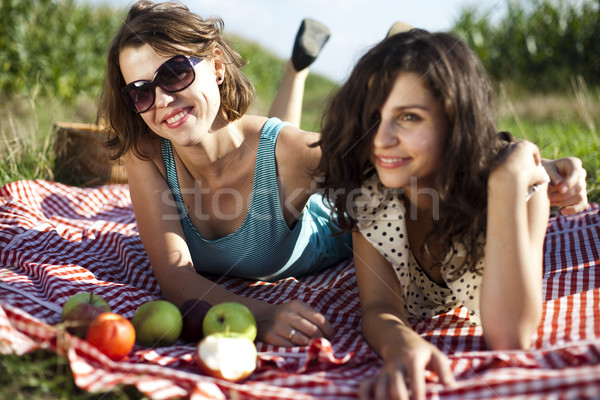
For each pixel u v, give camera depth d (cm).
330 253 281
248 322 185
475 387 145
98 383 149
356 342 190
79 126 409
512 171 170
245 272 254
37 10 818
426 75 167
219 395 151
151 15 213
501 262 167
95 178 407
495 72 1052
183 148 223
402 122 171
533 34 1055
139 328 188
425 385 149
